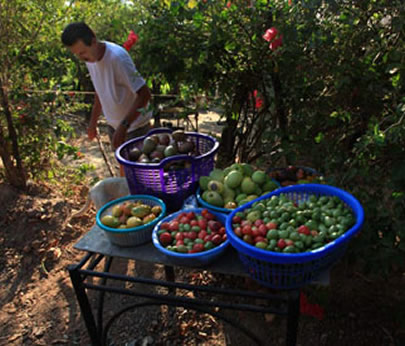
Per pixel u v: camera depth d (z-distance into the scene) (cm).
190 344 231
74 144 595
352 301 244
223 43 233
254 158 297
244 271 162
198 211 189
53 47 394
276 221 161
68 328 250
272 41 208
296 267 142
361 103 227
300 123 237
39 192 393
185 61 254
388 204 212
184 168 203
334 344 221
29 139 400
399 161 186
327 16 206
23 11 344
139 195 204
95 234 194
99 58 276
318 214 162
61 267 305
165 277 286
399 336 221
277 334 231
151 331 241
